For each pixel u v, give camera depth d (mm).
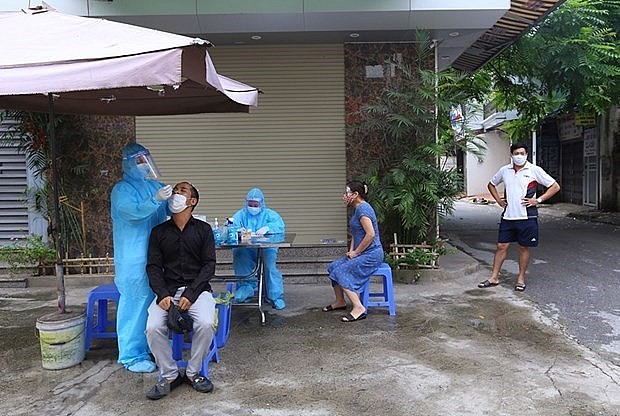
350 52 7844
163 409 3701
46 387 4109
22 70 3352
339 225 7992
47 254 7723
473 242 11219
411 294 6777
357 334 5246
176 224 4219
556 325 5461
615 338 5059
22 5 6645
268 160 7973
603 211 15391
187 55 3480
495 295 6680
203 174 8000
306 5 6699
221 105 5992
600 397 3787
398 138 7562
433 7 6742
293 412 3625
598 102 12430
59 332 4402
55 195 4570
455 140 7457
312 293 6973
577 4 10078
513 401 3736
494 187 7176
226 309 4652
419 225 7336
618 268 8156
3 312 6305
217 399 3840
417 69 7445
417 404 3721
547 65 10930
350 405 3721
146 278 4367
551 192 6691
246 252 6168
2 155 8133
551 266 8383
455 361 4488
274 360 4582
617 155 15070
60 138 7766
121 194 4273
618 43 10992
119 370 4430
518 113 14117
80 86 3295
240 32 7219
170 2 6656
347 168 7922
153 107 5922
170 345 4016
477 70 11930
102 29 3973
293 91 7918
